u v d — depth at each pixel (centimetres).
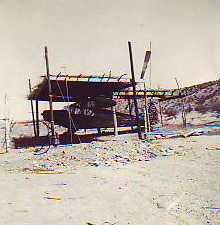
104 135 3447
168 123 3975
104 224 779
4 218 858
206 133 2575
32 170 1711
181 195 978
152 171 1397
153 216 816
